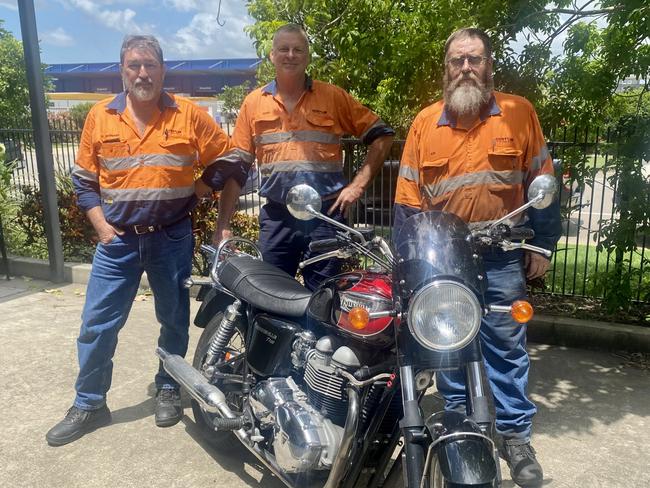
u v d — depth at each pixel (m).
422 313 2.14
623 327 5.00
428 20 5.38
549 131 5.61
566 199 6.32
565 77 5.43
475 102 3.03
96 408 3.75
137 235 3.58
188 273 3.83
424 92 5.80
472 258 2.36
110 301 3.65
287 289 3.20
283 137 3.97
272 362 3.05
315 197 2.53
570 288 6.36
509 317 3.21
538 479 3.18
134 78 3.35
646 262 5.29
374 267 2.78
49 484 3.26
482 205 3.15
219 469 3.41
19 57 13.47
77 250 7.48
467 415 2.32
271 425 2.95
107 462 3.46
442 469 2.10
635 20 4.77
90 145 3.54
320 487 2.71
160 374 3.92
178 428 3.84
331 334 2.74
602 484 3.27
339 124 4.13
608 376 4.55
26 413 3.97
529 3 5.07
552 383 4.43
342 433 2.66
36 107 6.35
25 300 6.14
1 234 6.76
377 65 5.92
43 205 6.57
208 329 3.72
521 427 3.28
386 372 2.56
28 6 6.23
